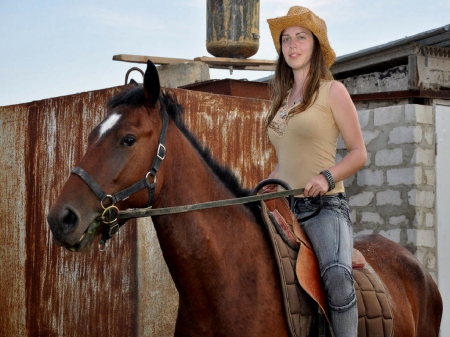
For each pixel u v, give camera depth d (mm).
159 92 2447
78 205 2277
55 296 4793
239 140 4852
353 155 2752
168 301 4383
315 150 2873
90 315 4508
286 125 2941
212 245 2537
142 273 4258
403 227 6562
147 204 2443
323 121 2848
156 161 2445
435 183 6664
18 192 5184
